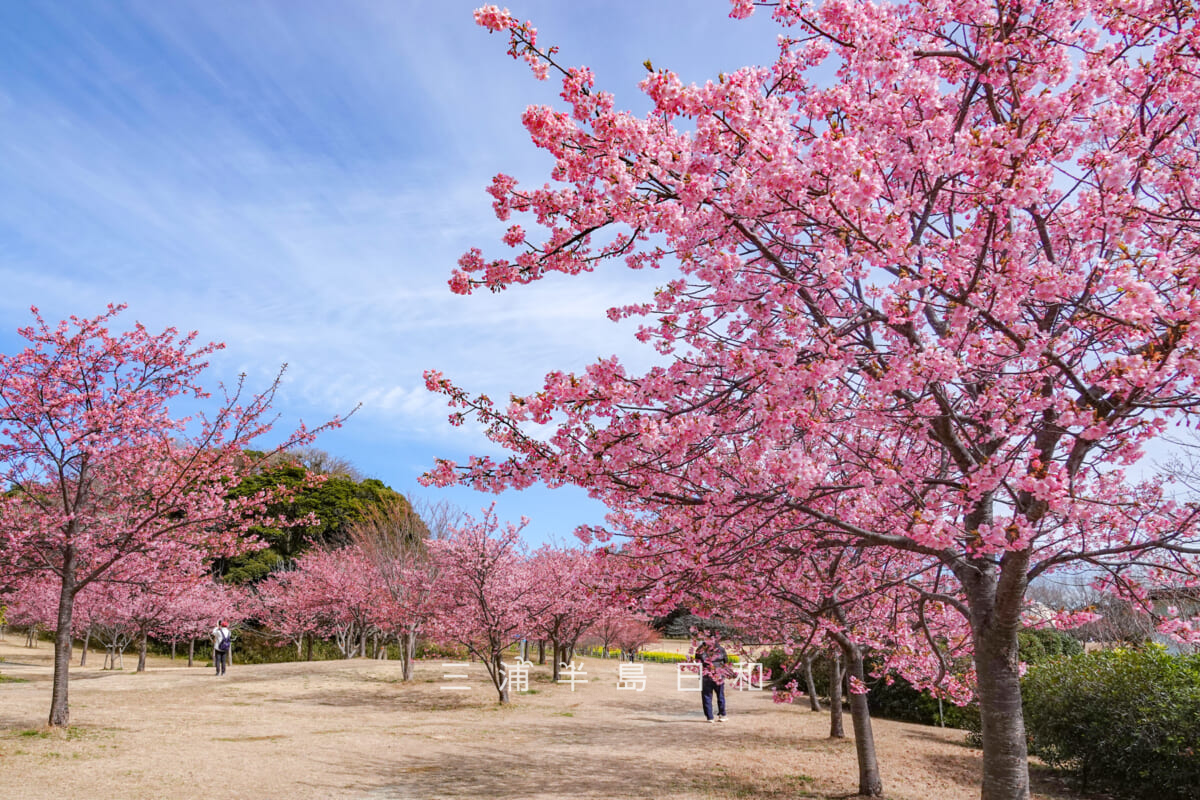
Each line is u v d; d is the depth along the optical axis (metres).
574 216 4.71
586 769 8.05
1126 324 3.66
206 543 11.59
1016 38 4.07
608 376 4.22
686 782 7.43
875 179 3.65
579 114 3.91
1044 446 4.39
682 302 4.51
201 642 28.95
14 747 8.39
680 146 3.98
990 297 3.90
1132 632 10.77
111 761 7.88
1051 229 4.65
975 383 4.48
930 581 7.41
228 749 8.84
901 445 5.09
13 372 9.67
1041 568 4.44
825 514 4.82
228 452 10.77
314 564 23.33
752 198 3.60
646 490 4.76
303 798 6.61
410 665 17.11
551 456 4.68
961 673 7.49
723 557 5.17
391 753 8.88
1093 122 4.44
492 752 9.05
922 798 6.88
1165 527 5.25
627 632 26.55
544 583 17.92
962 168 3.86
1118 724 7.27
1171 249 4.41
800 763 8.51
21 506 10.15
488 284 5.02
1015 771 4.37
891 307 3.82
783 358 3.85
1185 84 4.19
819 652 10.47
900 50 3.97
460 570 14.65
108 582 10.87
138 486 10.72
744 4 4.09
